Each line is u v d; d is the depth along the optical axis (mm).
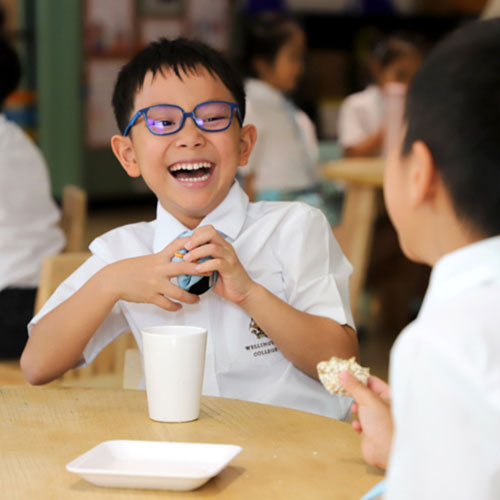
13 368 2242
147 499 869
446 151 681
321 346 1353
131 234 1504
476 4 8227
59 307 1385
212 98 1390
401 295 4262
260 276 1448
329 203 4262
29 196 2570
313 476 933
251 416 1147
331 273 1466
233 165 1417
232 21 8242
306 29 7883
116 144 1493
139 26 7930
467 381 601
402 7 8586
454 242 707
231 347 1406
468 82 672
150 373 1116
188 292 1309
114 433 1072
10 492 882
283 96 4160
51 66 7613
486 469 597
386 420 923
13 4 7477
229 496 879
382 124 4566
